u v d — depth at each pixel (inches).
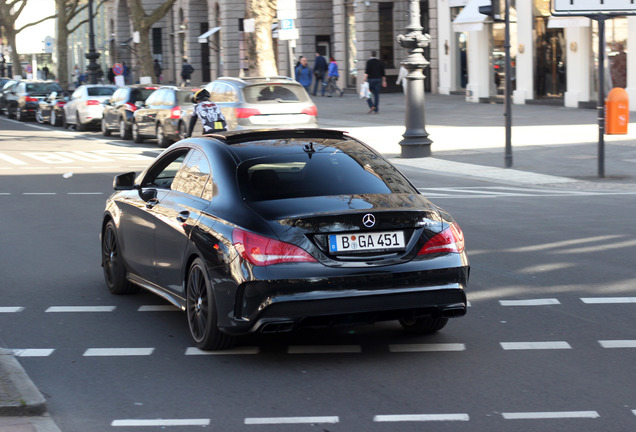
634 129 1112.2
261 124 978.1
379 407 246.7
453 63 1852.9
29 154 1101.1
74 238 535.5
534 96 1573.6
